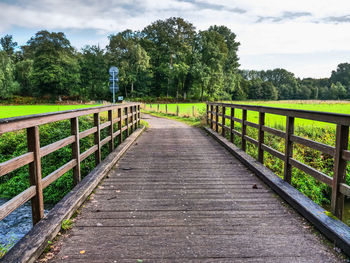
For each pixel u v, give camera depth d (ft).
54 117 11.14
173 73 210.38
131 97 214.07
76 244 9.00
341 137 9.82
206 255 8.38
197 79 210.79
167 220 10.94
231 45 268.41
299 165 12.98
